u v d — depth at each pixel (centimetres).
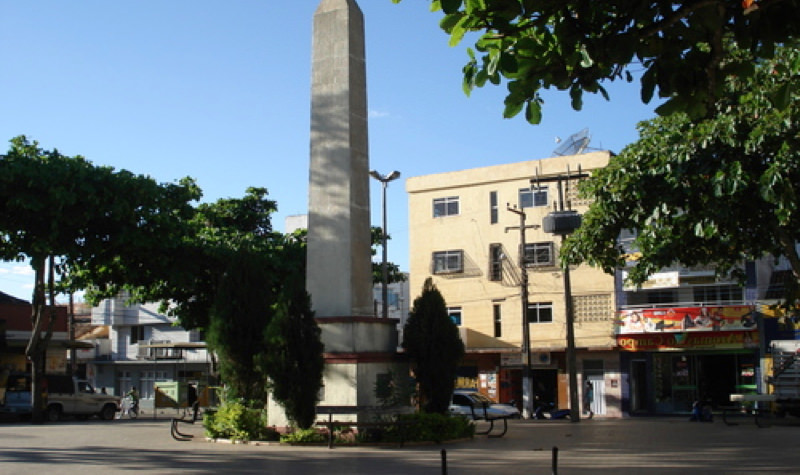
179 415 3959
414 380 1856
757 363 3133
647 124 1884
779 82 1505
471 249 3800
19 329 4122
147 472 1184
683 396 3319
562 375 3497
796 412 2694
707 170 1645
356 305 1758
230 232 3266
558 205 3600
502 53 537
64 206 2577
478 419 2458
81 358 5419
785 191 1485
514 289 3659
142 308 5212
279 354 1641
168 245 2802
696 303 3300
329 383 1700
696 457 1407
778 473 1165
